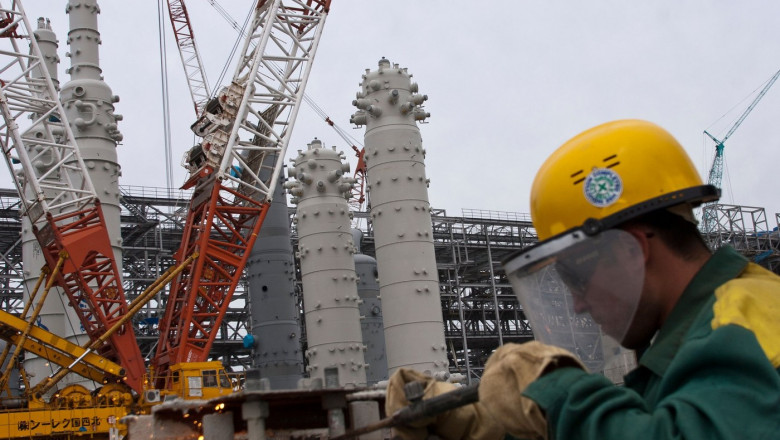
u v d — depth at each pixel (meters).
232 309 64.81
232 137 39.56
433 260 32.06
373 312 50.38
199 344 39.22
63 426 31.09
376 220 32.50
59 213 43.50
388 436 6.16
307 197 39.34
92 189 39.41
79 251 37.34
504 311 75.06
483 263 69.38
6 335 34.03
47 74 41.44
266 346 46.94
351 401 5.53
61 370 34.47
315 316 37.72
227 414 5.34
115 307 39.94
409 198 32.22
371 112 33.00
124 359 36.66
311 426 5.81
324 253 38.41
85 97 44.88
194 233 41.88
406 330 30.81
